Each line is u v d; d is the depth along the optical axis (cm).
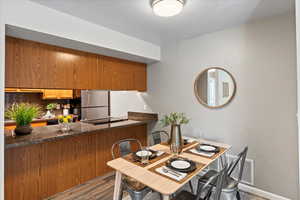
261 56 205
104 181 254
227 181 172
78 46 219
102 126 262
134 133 326
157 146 215
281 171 194
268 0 163
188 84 277
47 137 190
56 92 404
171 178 133
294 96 184
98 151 268
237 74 224
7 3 150
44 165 209
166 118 199
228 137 235
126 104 393
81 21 202
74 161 238
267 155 204
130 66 312
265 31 202
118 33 242
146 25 222
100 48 229
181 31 242
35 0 161
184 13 189
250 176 216
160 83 319
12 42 182
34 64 198
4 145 157
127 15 193
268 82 201
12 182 184
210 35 249
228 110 234
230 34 229
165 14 172
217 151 187
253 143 214
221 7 175
